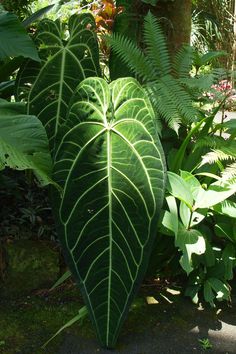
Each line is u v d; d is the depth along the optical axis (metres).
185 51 2.45
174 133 2.44
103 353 1.90
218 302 2.23
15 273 2.35
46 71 2.32
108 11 3.67
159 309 2.17
